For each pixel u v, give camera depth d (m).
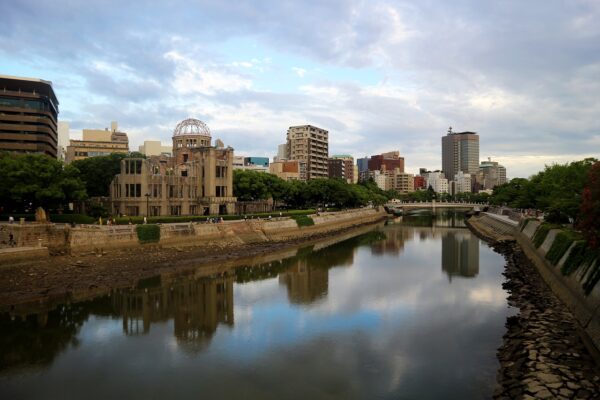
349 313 49.59
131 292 57.56
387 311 50.31
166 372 34.53
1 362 36.25
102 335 42.41
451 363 35.44
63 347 39.38
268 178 142.88
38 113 140.75
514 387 28.86
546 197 96.12
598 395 26.70
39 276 58.72
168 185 109.81
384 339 41.28
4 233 64.44
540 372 29.97
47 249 63.75
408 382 32.28
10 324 45.00
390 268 77.06
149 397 30.59
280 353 38.19
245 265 79.00
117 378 33.50
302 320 47.25
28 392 31.31
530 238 84.94
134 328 44.44
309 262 83.44
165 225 84.25
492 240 114.62
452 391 30.67
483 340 40.44
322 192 164.50
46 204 85.31
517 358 33.75
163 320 47.03
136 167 105.12
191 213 113.62
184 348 39.28
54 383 32.69
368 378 33.19
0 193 76.38
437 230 150.25
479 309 50.31
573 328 38.78
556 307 45.84
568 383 28.20
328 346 39.72
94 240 71.00
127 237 76.56
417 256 90.75
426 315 48.53
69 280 59.91
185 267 74.25
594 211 35.81
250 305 52.97
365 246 107.25
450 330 43.41
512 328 41.53
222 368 35.22
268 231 110.88
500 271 73.12
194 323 46.12
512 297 53.84
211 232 92.88
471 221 174.62
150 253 77.38
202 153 119.38
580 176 77.56
